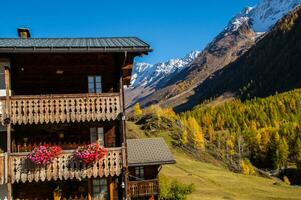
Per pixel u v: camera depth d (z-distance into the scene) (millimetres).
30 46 25109
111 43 27422
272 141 174375
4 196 26891
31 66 28078
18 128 27828
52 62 28297
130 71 30156
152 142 43656
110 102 25922
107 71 28672
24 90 27875
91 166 25469
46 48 25188
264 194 88750
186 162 121938
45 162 24859
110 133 28734
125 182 25734
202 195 77500
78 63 28500
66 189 28266
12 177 24828
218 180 99375
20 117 25172
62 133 28250
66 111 25500
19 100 25281
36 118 25250
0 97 25109
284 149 169750
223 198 76750
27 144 27828
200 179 96562
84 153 24984
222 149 161250
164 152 41594
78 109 25578
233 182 99875
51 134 28172
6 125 25234
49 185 28109
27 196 27859
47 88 28125
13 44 26562
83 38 31469
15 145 27578
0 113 25172
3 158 24750
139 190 39219
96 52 25688
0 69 26625
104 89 28531
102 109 25734
